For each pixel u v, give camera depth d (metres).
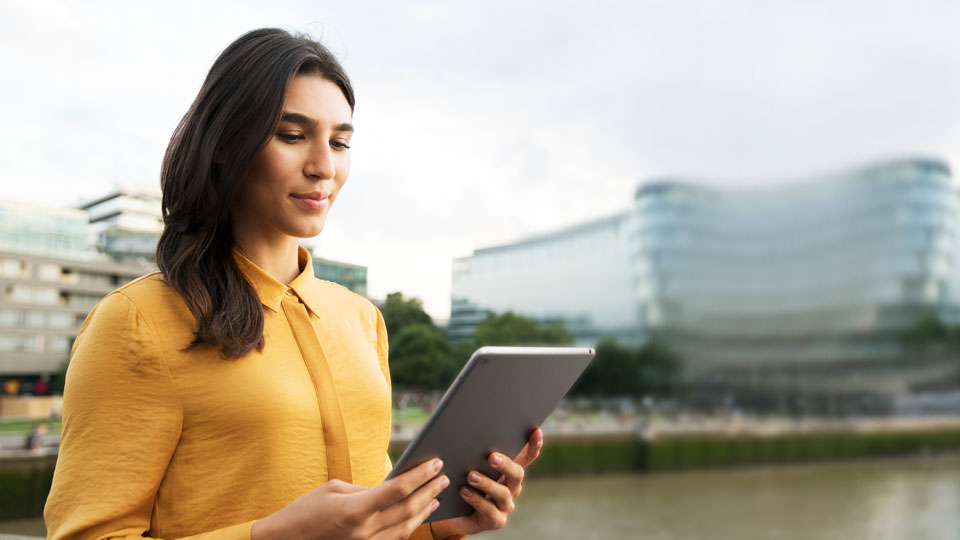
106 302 1.09
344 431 1.17
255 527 0.94
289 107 1.13
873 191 94.75
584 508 37.94
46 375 40.97
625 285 89.00
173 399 1.05
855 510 41.03
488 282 84.69
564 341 76.06
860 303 92.38
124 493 1.01
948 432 68.25
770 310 90.94
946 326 92.44
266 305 1.17
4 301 40.16
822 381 86.88
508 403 1.12
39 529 20.94
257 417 1.08
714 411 76.94
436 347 55.44
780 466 57.94
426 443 1.00
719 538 33.03
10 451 22.48
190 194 1.12
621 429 51.69
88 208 41.97
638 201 92.31
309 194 1.16
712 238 92.19
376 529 0.93
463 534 1.28
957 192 99.00
